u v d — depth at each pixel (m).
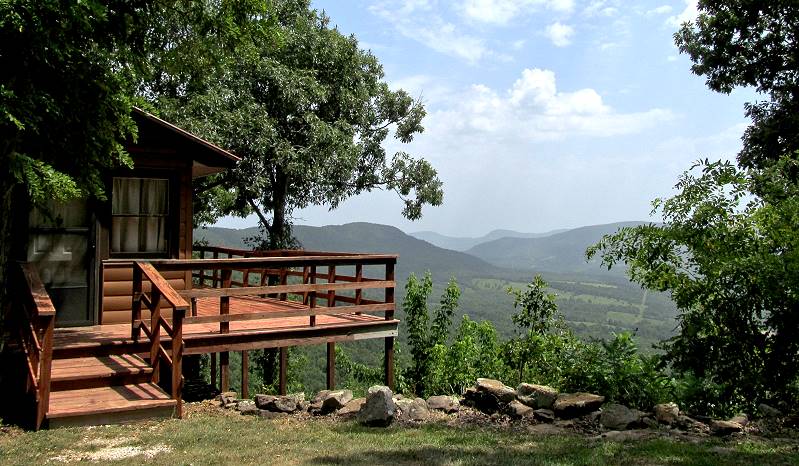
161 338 8.42
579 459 5.48
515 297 11.49
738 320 6.85
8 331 8.27
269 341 9.29
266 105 20.58
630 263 7.90
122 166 9.63
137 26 8.41
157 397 7.25
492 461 5.43
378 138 25.20
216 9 9.04
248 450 5.92
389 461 5.46
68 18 6.86
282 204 22.34
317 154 20.44
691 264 7.34
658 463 5.29
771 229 6.94
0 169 7.24
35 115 6.94
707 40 20.86
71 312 9.31
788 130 19.09
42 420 6.54
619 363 7.95
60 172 7.20
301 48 21.52
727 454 5.59
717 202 7.19
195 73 10.05
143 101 8.74
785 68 19.92
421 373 14.97
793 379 6.88
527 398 7.80
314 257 9.50
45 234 9.16
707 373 7.47
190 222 10.27
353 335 10.16
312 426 7.20
